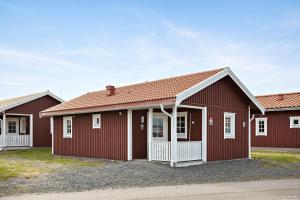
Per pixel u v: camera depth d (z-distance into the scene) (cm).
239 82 1950
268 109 2745
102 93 2306
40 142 2961
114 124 1875
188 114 1873
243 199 978
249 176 1446
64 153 2238
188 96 1608
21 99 2944
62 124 2275
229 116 1945
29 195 1025
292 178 1418
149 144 1708
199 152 1750
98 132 1978
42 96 2980
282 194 1055
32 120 2916
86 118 2073
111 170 1474
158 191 1093
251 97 2036
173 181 1282
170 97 1575
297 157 2134
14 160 1911
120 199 969
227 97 1936
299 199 982
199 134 1806
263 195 1038
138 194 1041
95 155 1992
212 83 1775
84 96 2433
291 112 2684
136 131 1830
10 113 2798
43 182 1222
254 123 2902
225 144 1900
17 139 2839
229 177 1403
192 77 1884
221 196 1018
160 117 1912
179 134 1914
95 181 1250
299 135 2627
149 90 1877
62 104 2381
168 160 1630
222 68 1869
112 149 1877
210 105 1811
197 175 1421
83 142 2086
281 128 2733
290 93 2958
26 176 1327
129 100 1781
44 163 1753
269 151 2611
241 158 2009
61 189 1116
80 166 1616
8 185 1165
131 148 1783
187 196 1015
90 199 966
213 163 1766
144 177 1341
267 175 1486
